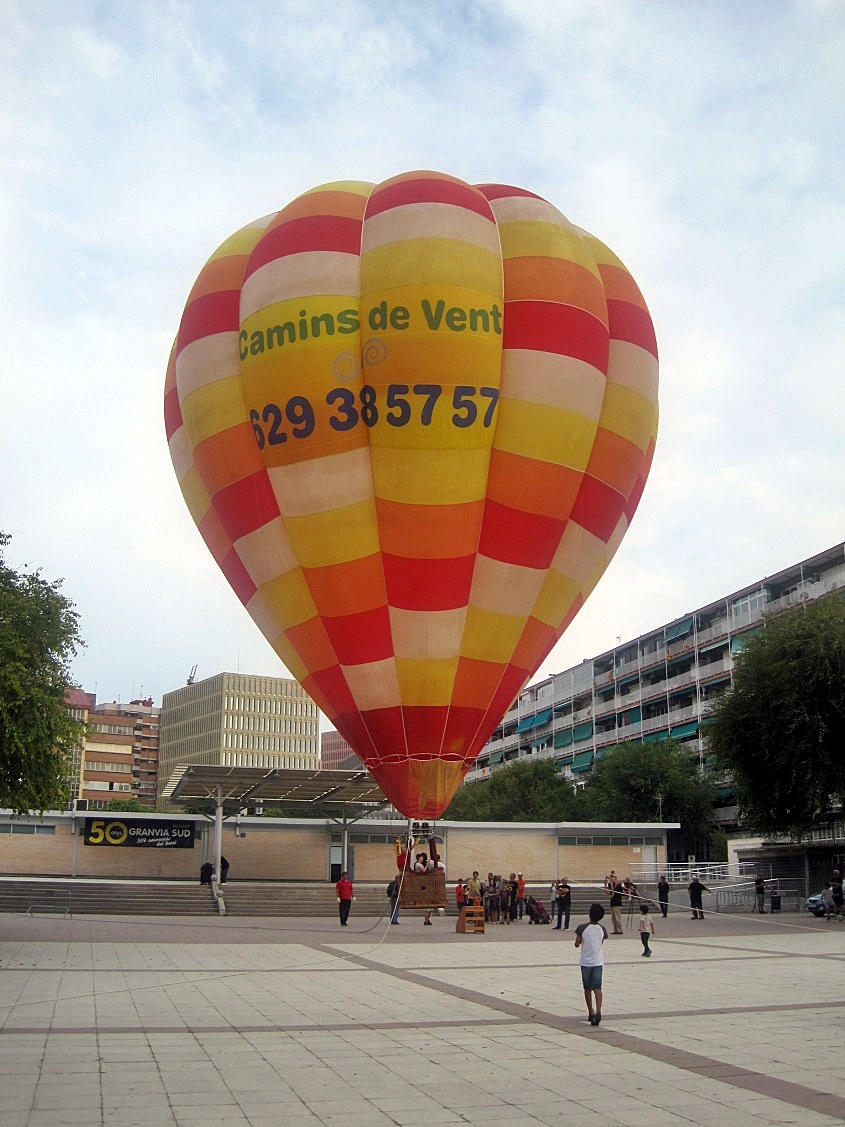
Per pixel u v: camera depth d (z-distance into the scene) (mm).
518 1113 9750
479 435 23516
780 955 25047
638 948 27172
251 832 55344
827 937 30828
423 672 24031
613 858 59625
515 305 24391
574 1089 10680
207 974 20047
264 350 24266
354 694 24484
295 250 24609
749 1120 9547
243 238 27203
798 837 41906
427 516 23453
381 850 56812
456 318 23438
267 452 24328
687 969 21797
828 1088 10773
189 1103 9883
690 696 87312
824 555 72938
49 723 26594
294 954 24516
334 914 41031
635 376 26156
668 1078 11195
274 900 41406
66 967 20797
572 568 25281
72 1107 9625
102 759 151125
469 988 18359
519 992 17875
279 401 24000
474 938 30203
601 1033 13844
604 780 77188
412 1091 10523
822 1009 16016
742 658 41656
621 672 96062
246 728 168125
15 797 26531
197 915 39688
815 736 37812
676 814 73312
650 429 26766
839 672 38062
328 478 23719
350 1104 9977
